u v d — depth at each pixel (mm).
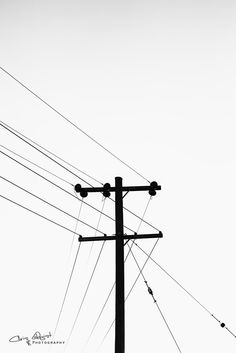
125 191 11352
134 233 10930
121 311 9883
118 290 10062
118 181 11430
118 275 10234
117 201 11109
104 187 11086
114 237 10695
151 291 13086
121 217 10906
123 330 9719
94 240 10641
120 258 10414
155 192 11461
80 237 10672
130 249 11945
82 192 11039
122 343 9594
